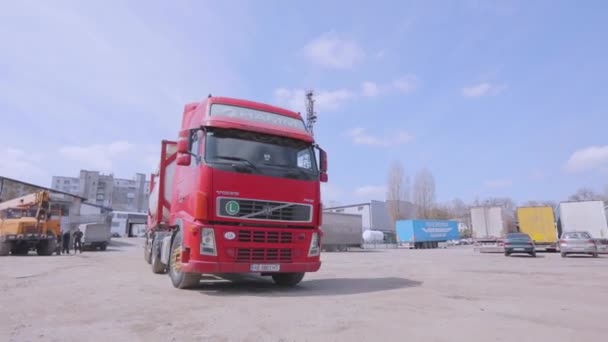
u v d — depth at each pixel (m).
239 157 7.44
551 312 5.63
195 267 6.79
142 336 4.13
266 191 7.41
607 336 4.28
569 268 14.19
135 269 12.71
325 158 8.62
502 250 29.62
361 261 19.48
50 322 4.77
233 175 7.18
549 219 28.36
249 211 7.20
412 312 5.50
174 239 8.27
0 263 15.49
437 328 4.56
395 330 4.45
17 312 5.39
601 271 12.82
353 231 40.03
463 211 106.88
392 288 8.25
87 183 108.00
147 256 15.43
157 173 12.81
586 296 7.23
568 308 5.96
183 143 7.58
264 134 7.92
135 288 7.82
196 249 6.85
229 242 6.95
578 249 22.33
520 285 8.88
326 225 37.78
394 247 51.34
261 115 8.32
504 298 6.93
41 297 6.67
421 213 65.44
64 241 26.12
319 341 3.97
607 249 24.44
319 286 8.62
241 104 8.34
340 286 8.62
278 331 4.36
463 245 63.12
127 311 5.44
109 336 4.13
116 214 91.19
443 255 26.50
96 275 10.60
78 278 9.80
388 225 69.75
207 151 7.24
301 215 7.71
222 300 6.42
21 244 23.77
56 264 15.02
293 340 4.00
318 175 8.25
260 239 7.21
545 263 17.16
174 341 3.95
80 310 5.51
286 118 8.70
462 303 6.32
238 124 7.62
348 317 5.12
